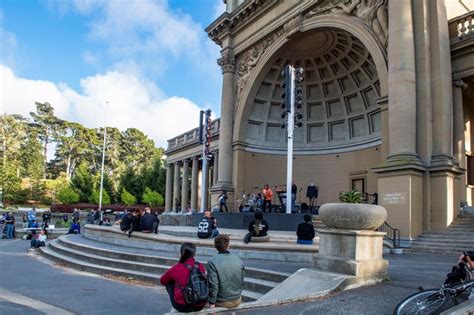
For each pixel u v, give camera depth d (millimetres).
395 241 16438
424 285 8047
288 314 6230
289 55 30375
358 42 25984
